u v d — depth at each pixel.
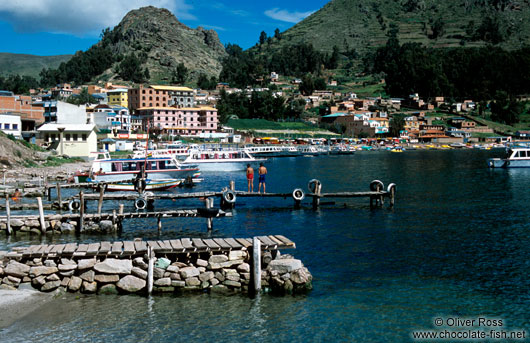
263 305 20.97
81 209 35.28
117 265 22.31
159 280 22.25
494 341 18.28
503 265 27.12
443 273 25.62
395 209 47.69
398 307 20.98
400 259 28.38
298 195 48.44
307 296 22.09
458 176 86.69
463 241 33.03
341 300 21.64
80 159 100.06
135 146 144.62
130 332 18.33
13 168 74.12
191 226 38.56
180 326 18.88
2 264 22.48
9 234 34.62
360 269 26.30
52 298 21.39
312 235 35.16
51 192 58.38
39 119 136.88
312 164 124.75
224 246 22.84
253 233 35.88
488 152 193.75
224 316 19.84
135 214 35.72
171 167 69.25
